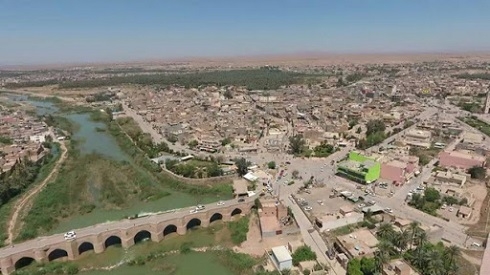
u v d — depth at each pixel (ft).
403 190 618.03
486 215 517.55
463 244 448.24
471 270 396.16
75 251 473.26
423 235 415.23
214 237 521.24
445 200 556.51
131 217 547.49
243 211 580.71
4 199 626.64
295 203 583.58
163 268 455.63
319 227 505.25
